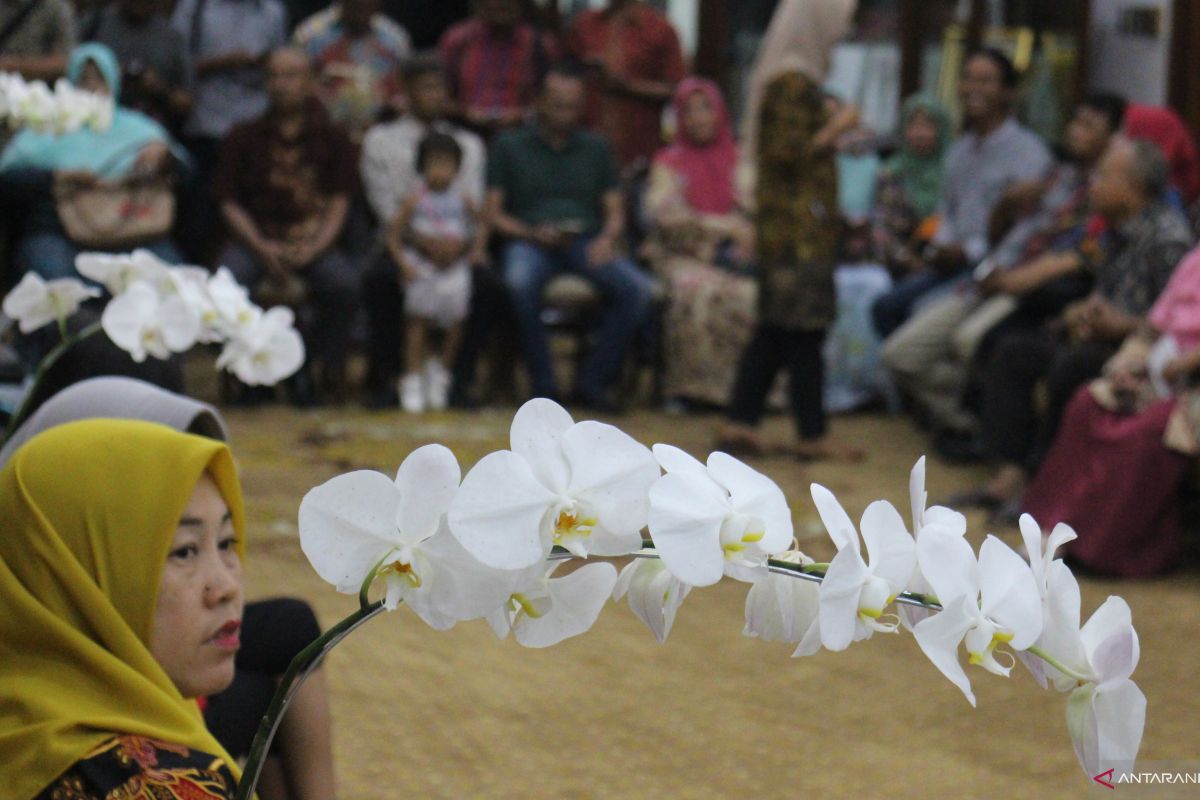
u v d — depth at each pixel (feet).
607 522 5.93
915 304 37.86
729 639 22.34
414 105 39.55
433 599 6.23
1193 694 20.26
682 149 40.96
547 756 17.78
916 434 37.45
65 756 8.40
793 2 32.65
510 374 40.63
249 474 30.04
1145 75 42.70
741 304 39.40
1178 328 26.17
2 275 35.32
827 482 31.60
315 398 38.58
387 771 17.08
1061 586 6.28
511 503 5.88
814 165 32.30
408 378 38.63
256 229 38.01
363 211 39.52
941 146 41.57
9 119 19.58
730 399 36.50
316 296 38.09
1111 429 26.32
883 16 48.96
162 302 13.79
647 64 45.83
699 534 5.92
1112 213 27.99
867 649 22.13
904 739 18.75
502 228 39.32
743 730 18.84
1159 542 26.27
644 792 16.88
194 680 9.30
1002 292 32.12
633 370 40.96
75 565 8.93
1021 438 29.66
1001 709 19.88
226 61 41.78
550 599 6.45
